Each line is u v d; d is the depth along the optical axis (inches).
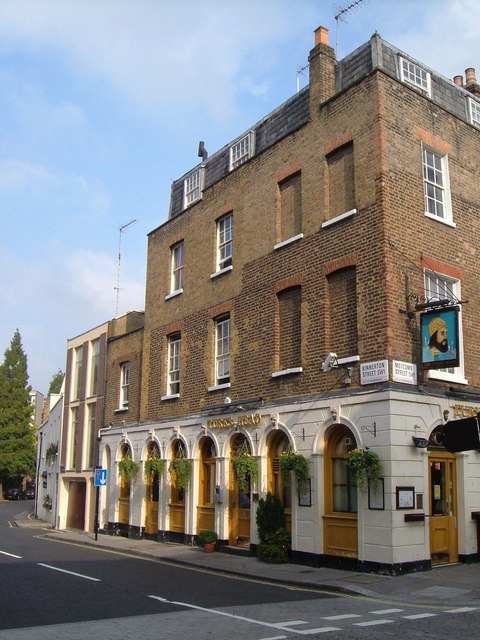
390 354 582.9
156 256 1028.5
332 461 638.5
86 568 631.8
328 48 737.0
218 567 635.5
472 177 721.0
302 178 725.3
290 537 666.2
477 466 643.5
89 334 1288.1
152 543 884.0
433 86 737.0
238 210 836.6
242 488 761.6
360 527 577.9
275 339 729.6
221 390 813.2
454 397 624.4
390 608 419.8
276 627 351.3
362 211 635.5
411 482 569.9
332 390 635.5
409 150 655.8
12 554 772.0
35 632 332.5
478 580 521.7
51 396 1711.4
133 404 1045.2
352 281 642.8
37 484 1774.1
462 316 667.4
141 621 365.4
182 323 925.2
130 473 978.1
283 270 732.7
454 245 676.7
